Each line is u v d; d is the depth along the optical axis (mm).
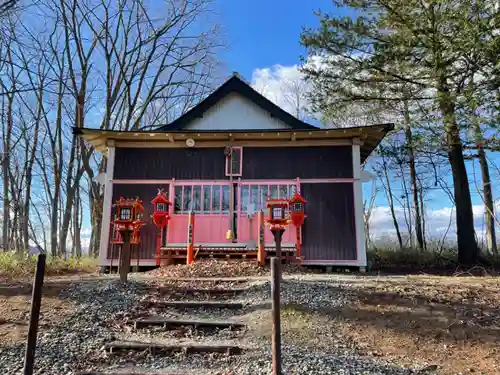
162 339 4980
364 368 4094
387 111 13664
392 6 11086
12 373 3811
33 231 23766
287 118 12734
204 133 10633
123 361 4348
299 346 4664
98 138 11195
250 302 6227
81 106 18797
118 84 20188
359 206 10555
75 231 22703
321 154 10969
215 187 10922
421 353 4621
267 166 10984
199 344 4688
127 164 11109
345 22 11109
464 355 4551
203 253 10094
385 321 5375
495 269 10867
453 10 10008
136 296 6520
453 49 9891
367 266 10578
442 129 11469
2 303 5711
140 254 10656
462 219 12094
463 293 6262
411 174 18297
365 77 11555
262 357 4297
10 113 19812
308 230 10562
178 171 11070
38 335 4715
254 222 10602
